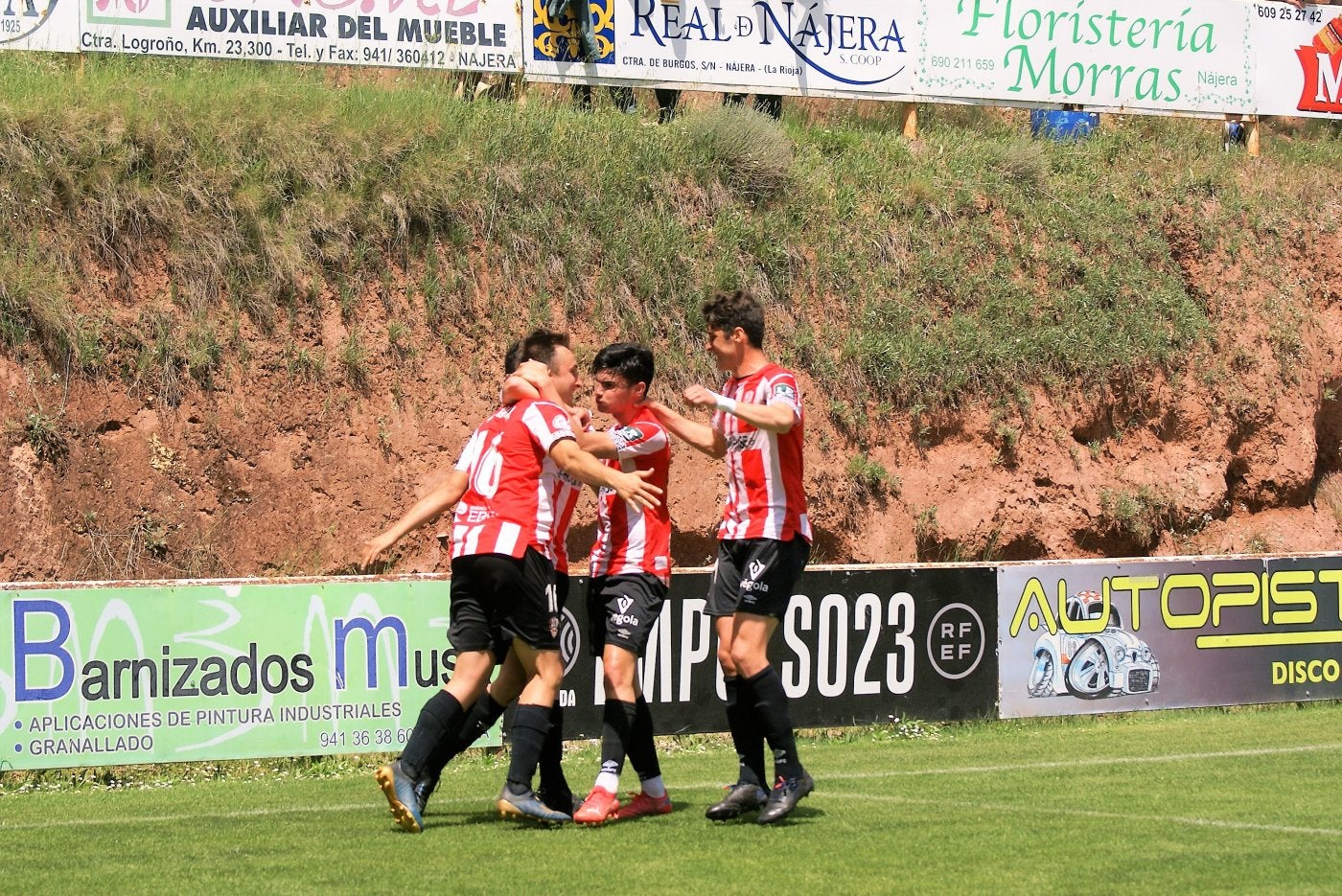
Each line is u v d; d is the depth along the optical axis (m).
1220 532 54.00
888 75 54.50
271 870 19.08
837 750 32.25
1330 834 21.11
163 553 39.81
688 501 45.34
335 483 42.09
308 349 42.81
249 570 40.69
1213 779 26.88
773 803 22.14
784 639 34.06
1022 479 50.66
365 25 47.62
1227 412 55.16
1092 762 29.53
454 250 45.53
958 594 35.69
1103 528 51.66
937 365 50.16
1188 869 18.53
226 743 30.00
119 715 29.25
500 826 22.34
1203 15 58.97
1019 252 54.06
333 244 44.00
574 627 33.06
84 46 44.78
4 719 28.39
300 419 42.16
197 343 41.50
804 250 50.50
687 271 48.28
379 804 25.75
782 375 22.44
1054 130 60.31
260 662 30.34
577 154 48.69
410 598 31.62
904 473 49.00
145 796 27.59
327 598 30.95
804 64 53.22
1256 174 60.66
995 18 55.88
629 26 50.88
